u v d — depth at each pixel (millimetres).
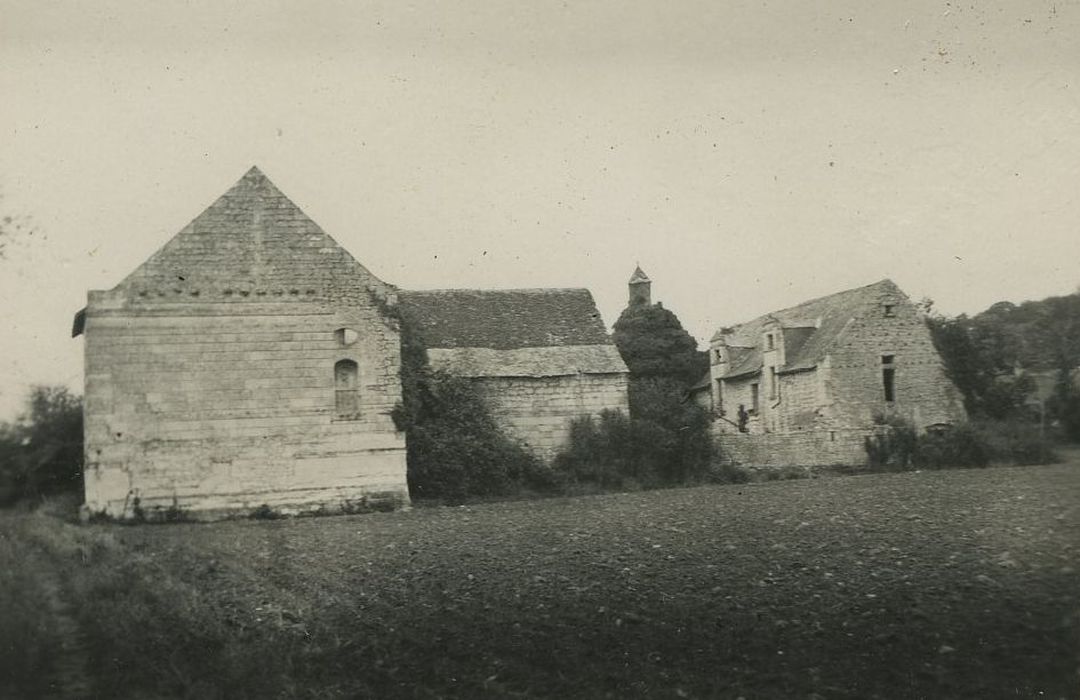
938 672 10641
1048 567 15523
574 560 17562
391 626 12898
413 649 11922
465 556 18422
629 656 11484
